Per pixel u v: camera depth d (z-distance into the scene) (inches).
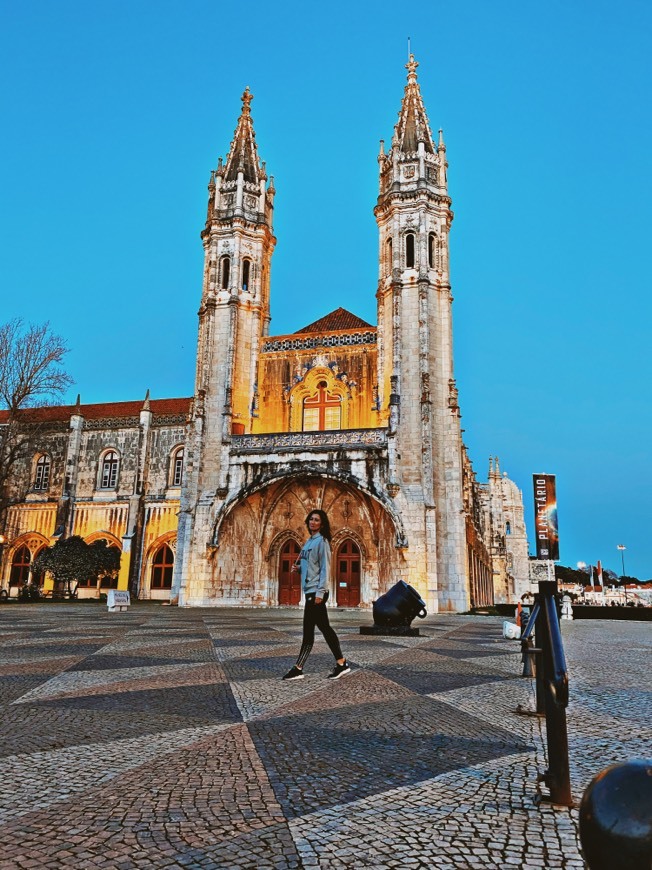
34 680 337.1
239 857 135.3
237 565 1518.2
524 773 193.2
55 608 1293.1
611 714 279.9
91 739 224.1
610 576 5541.3
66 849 138.3
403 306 1563.7
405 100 1758.1
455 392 1510.8
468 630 802.8
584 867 132.9
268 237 1791.3
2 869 128.5
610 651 557.6
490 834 148.5
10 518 2183.8
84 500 2126.0
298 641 560.4
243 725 245.9
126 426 2158.0
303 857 135.6
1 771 188.5
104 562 1926.7
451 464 1471.5
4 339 1819.6
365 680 354.9
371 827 151.4
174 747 215.0
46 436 2235.5
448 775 189.9
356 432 1485.0
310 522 383.9
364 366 1637.6
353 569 1475.1
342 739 228.4
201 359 1669.5
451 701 301.9
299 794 172.1
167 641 546.3
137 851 137.7
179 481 2079.2
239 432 1606.8
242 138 1824.6
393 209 1627.7
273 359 1695.4
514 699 309.7
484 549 2460.6
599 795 96.2
